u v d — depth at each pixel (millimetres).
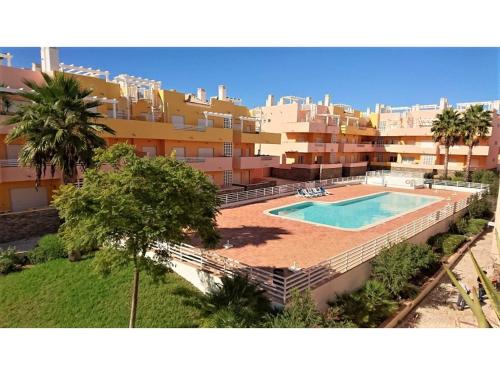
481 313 6230
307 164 42375
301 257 14742
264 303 10484
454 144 41781
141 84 28109
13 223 17125
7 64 20219
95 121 20578
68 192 9102
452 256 18625
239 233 18453
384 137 53656
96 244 9570
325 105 49469
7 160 18031
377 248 15141
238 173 33469
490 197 30141
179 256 13773
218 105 31188
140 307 11805
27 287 12711
